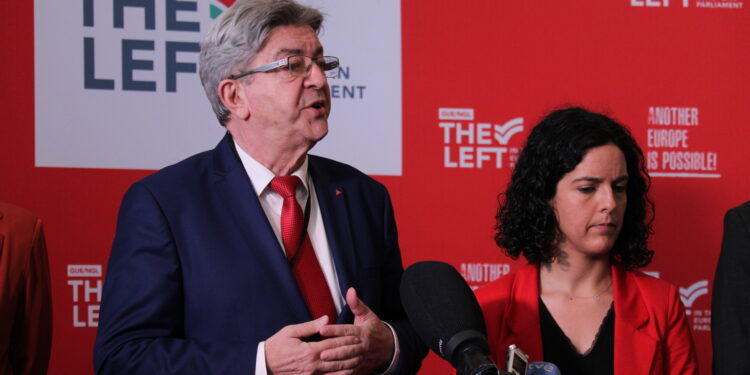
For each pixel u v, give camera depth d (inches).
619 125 74.9
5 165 96.0
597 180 70.4
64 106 97.9
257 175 68.4
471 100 106.8
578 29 109.3
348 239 68.7
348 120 104.0
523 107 107.8
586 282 72.9
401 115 105.3
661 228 108.7
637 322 70.0
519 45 108.2
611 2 110.0
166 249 62.6
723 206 109.9
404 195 104.9
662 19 110.7
